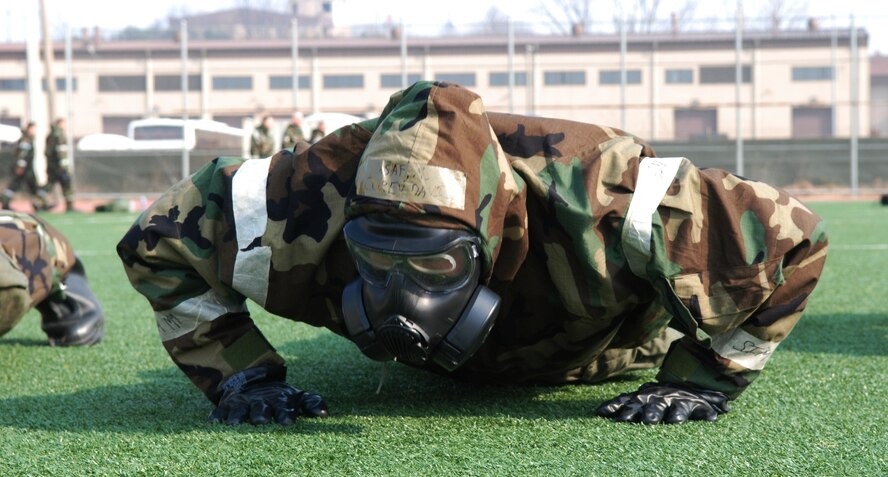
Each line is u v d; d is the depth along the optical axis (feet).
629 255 7.77
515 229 7.50
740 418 8.68
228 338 8.64
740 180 8.13
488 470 7.02
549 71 79.56
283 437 7.98
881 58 102.37
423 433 8.11
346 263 8.01
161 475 7.02
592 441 7.82
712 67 81.30
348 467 7.11
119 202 61.98
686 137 81.46
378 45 80.69
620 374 10.79
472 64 80.53
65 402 9.96
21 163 59.52
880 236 36.63
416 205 6.81
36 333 15.28
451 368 7.31
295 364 12.06
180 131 82.38
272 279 8.07
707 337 7.97
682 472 6.98
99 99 86.74
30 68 65.62
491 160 7.14
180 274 8.48
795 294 8.25
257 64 84.84
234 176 8.34
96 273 25.36
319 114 71.72
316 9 153.07
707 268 7.86
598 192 7.77
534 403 9.38
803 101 82.07
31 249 12.18
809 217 8.11
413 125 6.99
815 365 11.57
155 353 13.32
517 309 8.29
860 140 72.64
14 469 7.27
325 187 7.95
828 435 8.09
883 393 9.91
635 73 80.69
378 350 7.25
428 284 7.01
